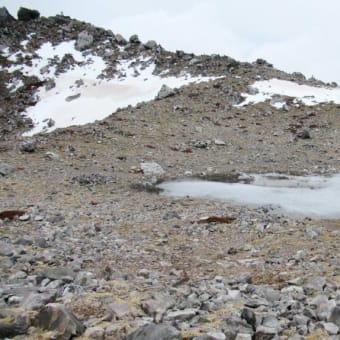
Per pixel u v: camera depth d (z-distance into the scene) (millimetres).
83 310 8180
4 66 90750
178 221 20172
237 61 81625
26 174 31438
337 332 7535
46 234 16531
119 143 45156
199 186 31828
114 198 25766
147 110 59469
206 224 19516
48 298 8461
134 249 15125
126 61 87875
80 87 81188
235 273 12422
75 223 18938
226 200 27641
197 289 10195
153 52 88062
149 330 6883
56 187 27984
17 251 13320
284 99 64312
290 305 8773
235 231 18406
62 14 110500
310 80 78312
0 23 103688
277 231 18203
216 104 62750
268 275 12008
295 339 7098
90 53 93125
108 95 76312
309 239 16734
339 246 15602
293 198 28562
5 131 70312
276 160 42375
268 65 86688
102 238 16578
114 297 8883
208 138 49781
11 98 80875
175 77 76938
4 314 7684
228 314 8094
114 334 7180
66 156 38719
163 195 28406
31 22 106500
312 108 61469
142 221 19953
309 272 12164
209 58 82562
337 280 11320
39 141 43438
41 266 12023
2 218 19094
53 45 97812
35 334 7086
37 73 88188
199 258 14305
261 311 8375
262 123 56594
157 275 11766
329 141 49906
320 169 39156
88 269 12141
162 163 39406
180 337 6828
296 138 50750
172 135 50031
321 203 27172
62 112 74000
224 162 41062
